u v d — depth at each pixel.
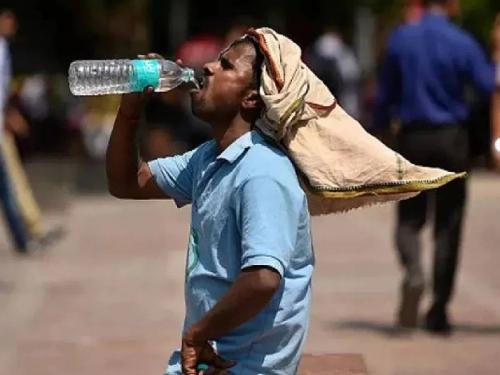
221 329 8.44
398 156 8.95
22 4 61.03
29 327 19.50
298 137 8.85
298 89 8.65
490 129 18.52
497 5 44.31
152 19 59.25
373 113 18.78
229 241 8.65
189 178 9.55
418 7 19.34
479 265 25.03
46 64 61.75
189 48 48.41
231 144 8.81
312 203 9.18
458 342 18.12
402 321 18.66
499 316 20.05
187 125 49.16
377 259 26.06
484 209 34.78
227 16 56.81
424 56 18.25
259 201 8.43
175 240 29.56
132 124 9.41
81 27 59.81
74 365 16.95
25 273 24.92
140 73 9.05
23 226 27.12
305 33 54.44
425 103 18.22
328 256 26.61
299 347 8.89
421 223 18.45
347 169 8.89
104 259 26.67
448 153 18.23
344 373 11.02
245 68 8.77
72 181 42.22
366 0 47.56
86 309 20.95
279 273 8.34
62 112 58.81
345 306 20.95
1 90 26.05
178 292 22.53
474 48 18.23
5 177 26.83
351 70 42.19
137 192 9.62
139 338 18.66
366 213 34.47
